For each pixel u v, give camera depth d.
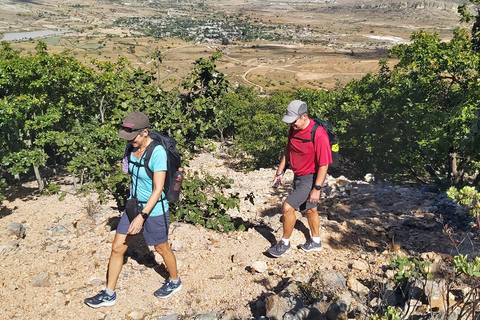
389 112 16.70
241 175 14.29
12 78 22.16
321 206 8.32
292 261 5.32
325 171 4.80
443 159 14.91
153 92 8.47
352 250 5.70
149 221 4.25
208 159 18.44
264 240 5.95
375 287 4.51
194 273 5.15
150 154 4.02
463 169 13.99
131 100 8.43
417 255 5.37
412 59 16.66
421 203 7.96
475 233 5.74
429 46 15.66
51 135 19.89
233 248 5.79
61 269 5.25
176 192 4.20
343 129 17.14
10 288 4.80
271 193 11.20
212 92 9.30
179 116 8.49
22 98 21.06
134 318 4.31
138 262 5.39
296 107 4.62
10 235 6.99
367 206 8.30
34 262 5.46
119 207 7.93
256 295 4.67
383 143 16.50
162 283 4.91
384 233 6.50
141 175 4.10
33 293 4.69
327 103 21.05
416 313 3.64
